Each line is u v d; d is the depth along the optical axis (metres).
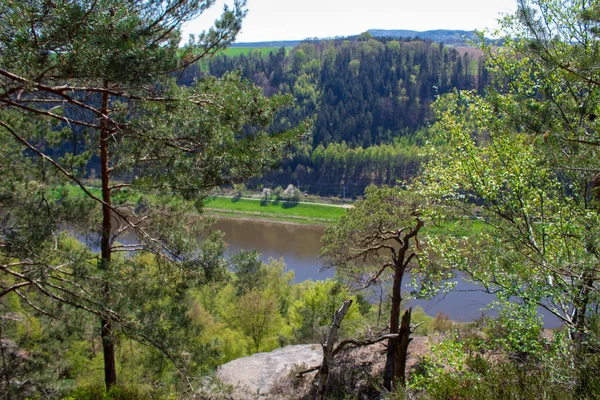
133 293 8.94
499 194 9.46
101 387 9.13
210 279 10.02
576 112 6.62
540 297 6.69
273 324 28.95
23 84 5.15
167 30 6.68
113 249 10.03
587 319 5.73
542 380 4.62
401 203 13.16
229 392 9.42
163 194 7.14
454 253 8.85
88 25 4.74
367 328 16.69
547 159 6.28
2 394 8.21
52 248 7.57
